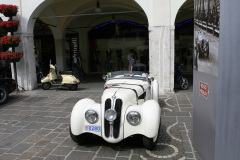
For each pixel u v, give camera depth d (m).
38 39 15.57
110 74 5.23
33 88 9.50
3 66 13.50
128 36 15.60
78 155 3.65
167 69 8.06
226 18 2.32
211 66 2.77
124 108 3.64
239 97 2.29
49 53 15.69
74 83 9.06
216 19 2.56
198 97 3.43
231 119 2.34
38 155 3.68
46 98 7.86
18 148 3.96
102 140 4.21
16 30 8.72
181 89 9.02
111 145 3.99
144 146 3.73
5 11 8.34
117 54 15.99
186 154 3.56
